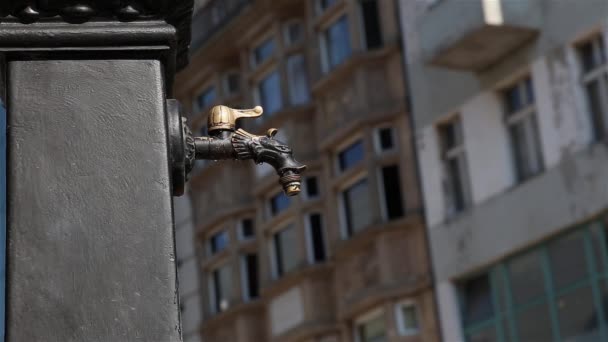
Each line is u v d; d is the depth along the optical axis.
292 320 34.69
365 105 32.53
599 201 26.86
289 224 35.44
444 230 30.64
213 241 38.53
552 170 27.97
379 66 32.75
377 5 33.19
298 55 35.44
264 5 35.91
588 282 27.03
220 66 38.09
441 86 31.09
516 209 28.81
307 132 34.81
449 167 30.91
